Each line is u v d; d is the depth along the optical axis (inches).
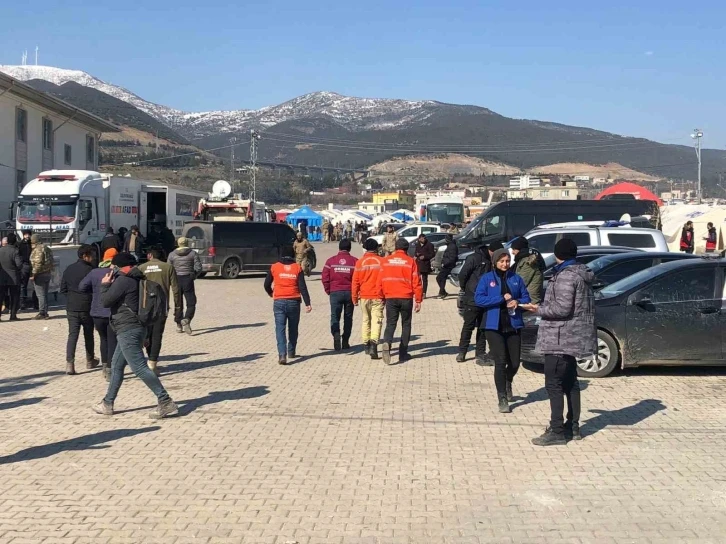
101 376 417.4
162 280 447.2
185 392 373.7
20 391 378.3
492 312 333.1
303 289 459.2
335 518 213.0
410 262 454.0
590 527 206.4
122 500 226.8
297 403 349.7
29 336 573.3
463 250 1047.0
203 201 1501.0
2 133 1422.2
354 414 329.1
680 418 321.1
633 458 267.4
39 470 254.8
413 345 524.7
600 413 330.0
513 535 201.2
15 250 654.5
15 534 201.5
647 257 497.4
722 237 1263.5
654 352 395.9
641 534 201.5
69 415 329.1
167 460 265.3
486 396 364.8
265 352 498.9
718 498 228.1
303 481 243.4
